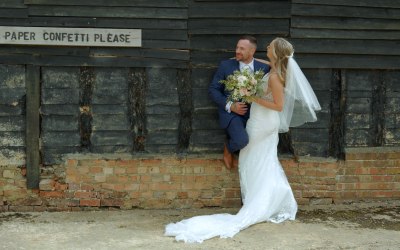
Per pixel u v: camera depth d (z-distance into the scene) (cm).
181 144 641
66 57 611
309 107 589
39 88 613
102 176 630
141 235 552
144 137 633
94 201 631
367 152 661
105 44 609
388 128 664
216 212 636
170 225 563
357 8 638
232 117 601
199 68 630
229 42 628
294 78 580
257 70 605
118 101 624
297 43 635
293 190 656
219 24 623
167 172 637
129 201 636
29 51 605
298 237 547
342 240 543
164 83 628
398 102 663
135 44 614
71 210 631
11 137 616
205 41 626
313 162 655
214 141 639
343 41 642
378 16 642
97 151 627
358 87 655
